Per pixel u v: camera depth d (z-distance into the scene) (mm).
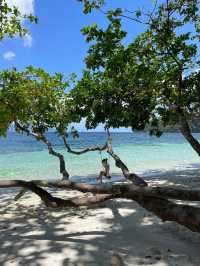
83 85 9875
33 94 11680
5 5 9867
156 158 36250
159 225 9141
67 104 12828
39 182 6570
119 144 66000
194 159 35406
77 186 6262
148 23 9180
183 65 9289
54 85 12414
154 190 5535
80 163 30203
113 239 8000
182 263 6434
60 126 13312
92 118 9727
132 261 6562
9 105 9508
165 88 9539
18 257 6934
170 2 9359
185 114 9961
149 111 9383
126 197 5891
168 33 9195
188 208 5258
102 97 9570
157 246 7438
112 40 9195
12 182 6586
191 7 9477
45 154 40250
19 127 13102
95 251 7160
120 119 9336
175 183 17500
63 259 6766
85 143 74438
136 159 34969
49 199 6512
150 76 9359
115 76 9445
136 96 9430
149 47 9297
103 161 18516
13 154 40344
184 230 8539
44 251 7223
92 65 9453
